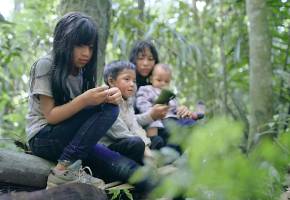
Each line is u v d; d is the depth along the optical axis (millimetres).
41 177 2189
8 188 2156
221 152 607
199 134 611
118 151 2475
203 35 4910
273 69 3842
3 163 2096
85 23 2133
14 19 4613
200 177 616
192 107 4664
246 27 4406
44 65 2191
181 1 4941
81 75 2324
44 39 4453
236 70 4617
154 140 2750
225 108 4191
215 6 4676
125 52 4047
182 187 658
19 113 4984
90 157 2357
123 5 4297
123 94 2648
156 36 4316
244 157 628
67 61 2152
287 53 3803
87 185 1891
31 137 2252
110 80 2682
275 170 638
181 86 4758
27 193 1790
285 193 793
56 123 2180
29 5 4625
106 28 3246
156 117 2730
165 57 4707
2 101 4762
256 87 3287
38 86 2178
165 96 2703
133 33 4188
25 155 2221
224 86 4277
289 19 3908
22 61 4430
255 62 3312
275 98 3846
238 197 615
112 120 2182
